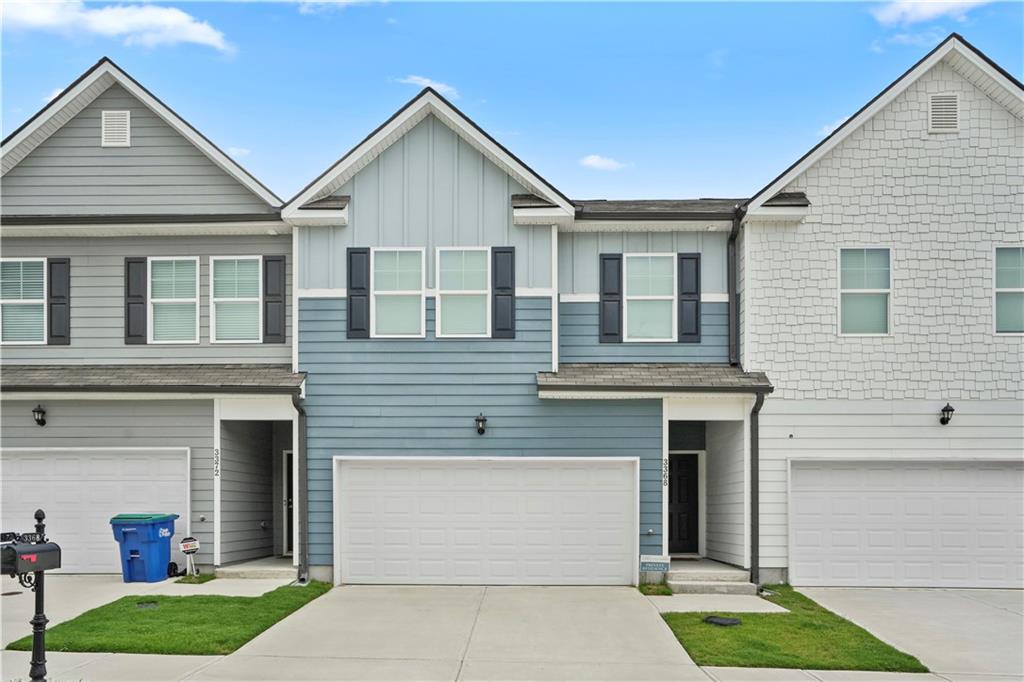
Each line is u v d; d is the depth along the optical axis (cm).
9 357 1562
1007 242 1505
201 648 1018
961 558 1484
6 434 1532
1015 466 1498
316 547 1473
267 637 1095
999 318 1504
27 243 1576
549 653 1030
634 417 1482
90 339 1562
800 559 1481
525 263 1502
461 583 1474
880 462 1490
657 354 1540
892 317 1499
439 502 1488
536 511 1484
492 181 1512
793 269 1508
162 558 1448
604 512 1481
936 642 1110
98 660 973
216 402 1512
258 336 1555
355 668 959
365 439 1486
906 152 1515
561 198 1477
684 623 1178
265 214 1514
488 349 1491
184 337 1559
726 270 1550
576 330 1542
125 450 1518
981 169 1511
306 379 1491
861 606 1325
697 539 1697
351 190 1520
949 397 1494
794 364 1498
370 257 1507
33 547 834
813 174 1517
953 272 1505
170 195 1562
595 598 1359
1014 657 1041
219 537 1501
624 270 1547
